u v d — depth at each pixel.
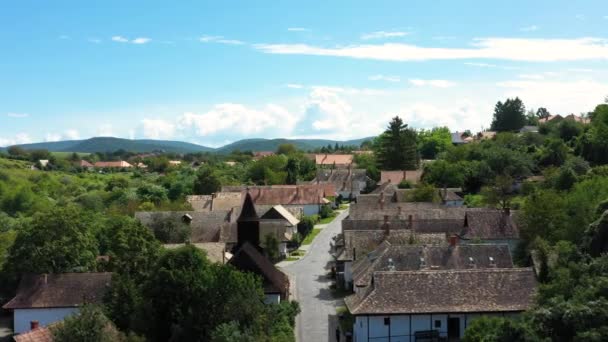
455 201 141.75
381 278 63.62
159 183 197.12
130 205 146.00
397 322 60.94
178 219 118.25
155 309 59.53
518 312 60.41
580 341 40.28
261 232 118.94
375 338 60.81
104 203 172.88
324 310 78.88
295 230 134.12
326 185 190.38
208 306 59.00
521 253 91.44
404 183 170.38
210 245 98.38
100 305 64.31
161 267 60.56
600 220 64.12
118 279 65.44
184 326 58.34
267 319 62.25
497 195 136.50
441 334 60.88
